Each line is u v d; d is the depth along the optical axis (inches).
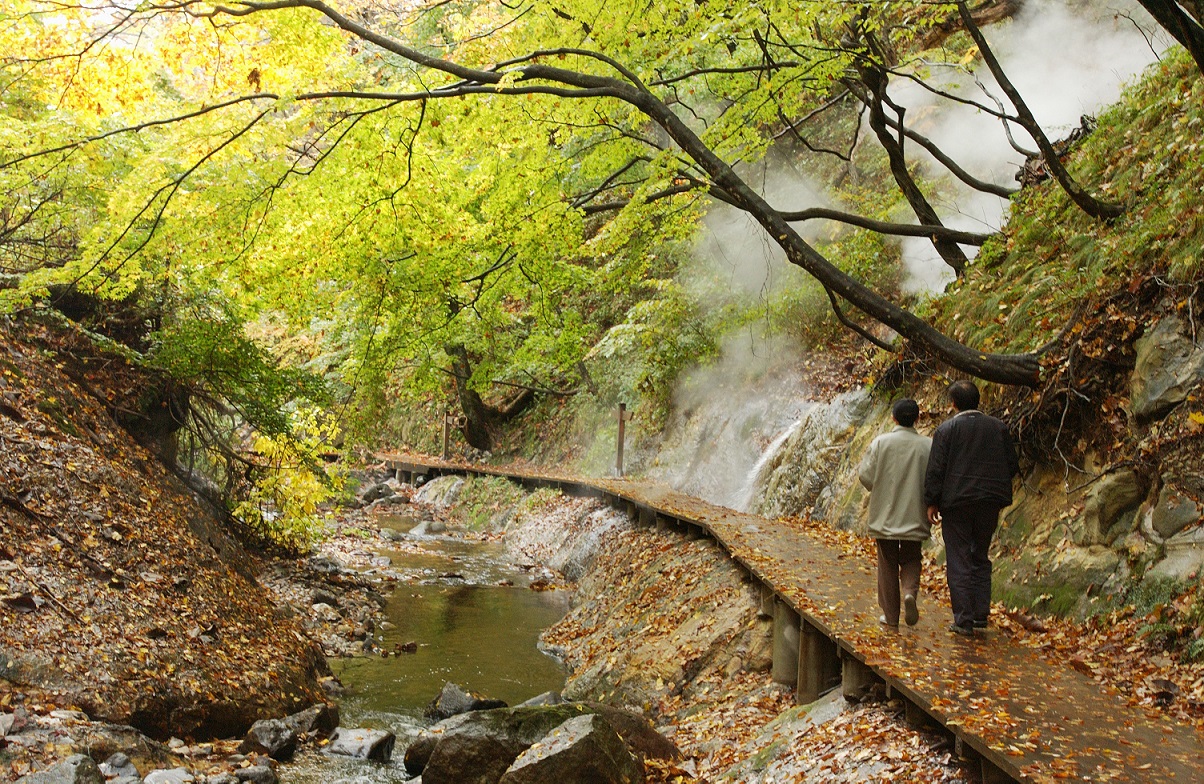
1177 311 277.6
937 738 194.5
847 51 446.9
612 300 1063.0
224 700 279.6
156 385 498.9
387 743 285.1
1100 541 272.4
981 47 390.6
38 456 345.1
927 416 433.4
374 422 804.0
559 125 442.6
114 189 412.8
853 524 454.3
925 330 346.9
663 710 316.8
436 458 1290.6
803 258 365.1
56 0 343.6
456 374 1098.7
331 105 368.8
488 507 947.3
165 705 262.2
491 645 450.0
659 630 375.9
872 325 657.6
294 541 576.7
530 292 614.9
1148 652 221.3
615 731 211.2
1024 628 267.1
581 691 367.2
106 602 290.7
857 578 323.0
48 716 225.8
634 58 453.7
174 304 513.0
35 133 365.1
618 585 500.7
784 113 484.4
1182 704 189.9
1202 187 302.4
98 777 190.9
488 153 450.3
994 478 247.8
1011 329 382.9
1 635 248.8
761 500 602.9
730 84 519.8
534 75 390.3
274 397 522.3
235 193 383.2
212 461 566.3
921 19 468.1
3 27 347.9
